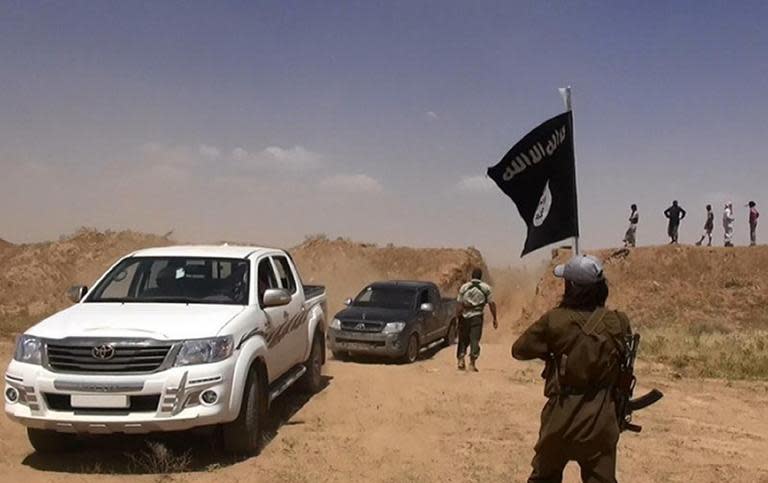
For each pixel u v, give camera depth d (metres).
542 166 6.51
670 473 7.72
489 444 8.63
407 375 13.19
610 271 28.88
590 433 4.68
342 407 10.41
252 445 7.93
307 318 10.89
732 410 11.09
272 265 9.92
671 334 19.42
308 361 11.08
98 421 7.16
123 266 9.26
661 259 28.91
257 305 8.72
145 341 7.31
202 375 7.31
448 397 11.27
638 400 5.05
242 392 7.69
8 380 7.44
